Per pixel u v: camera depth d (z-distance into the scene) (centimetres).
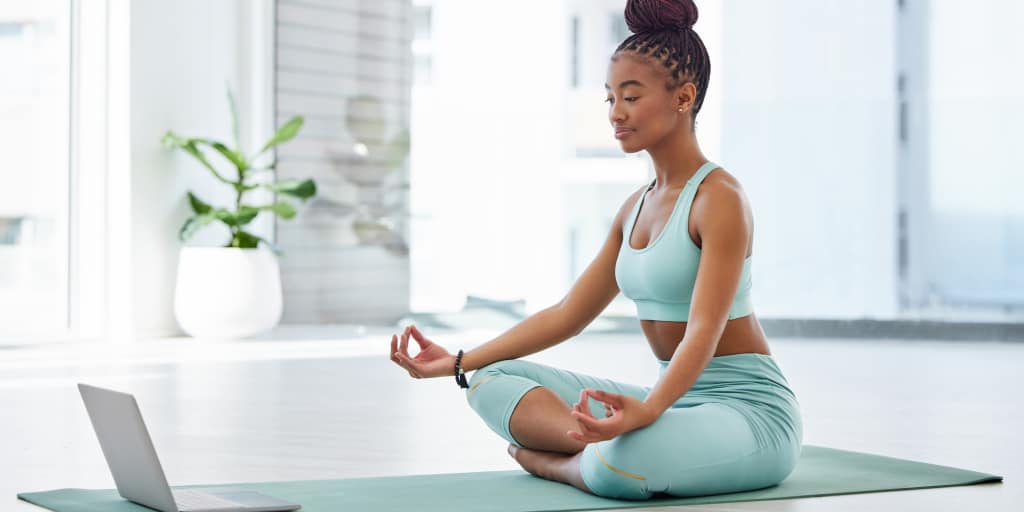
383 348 655
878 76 728
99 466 298
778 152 743
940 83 720
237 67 775
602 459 242
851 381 506
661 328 256
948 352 648
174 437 346
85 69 694
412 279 777
